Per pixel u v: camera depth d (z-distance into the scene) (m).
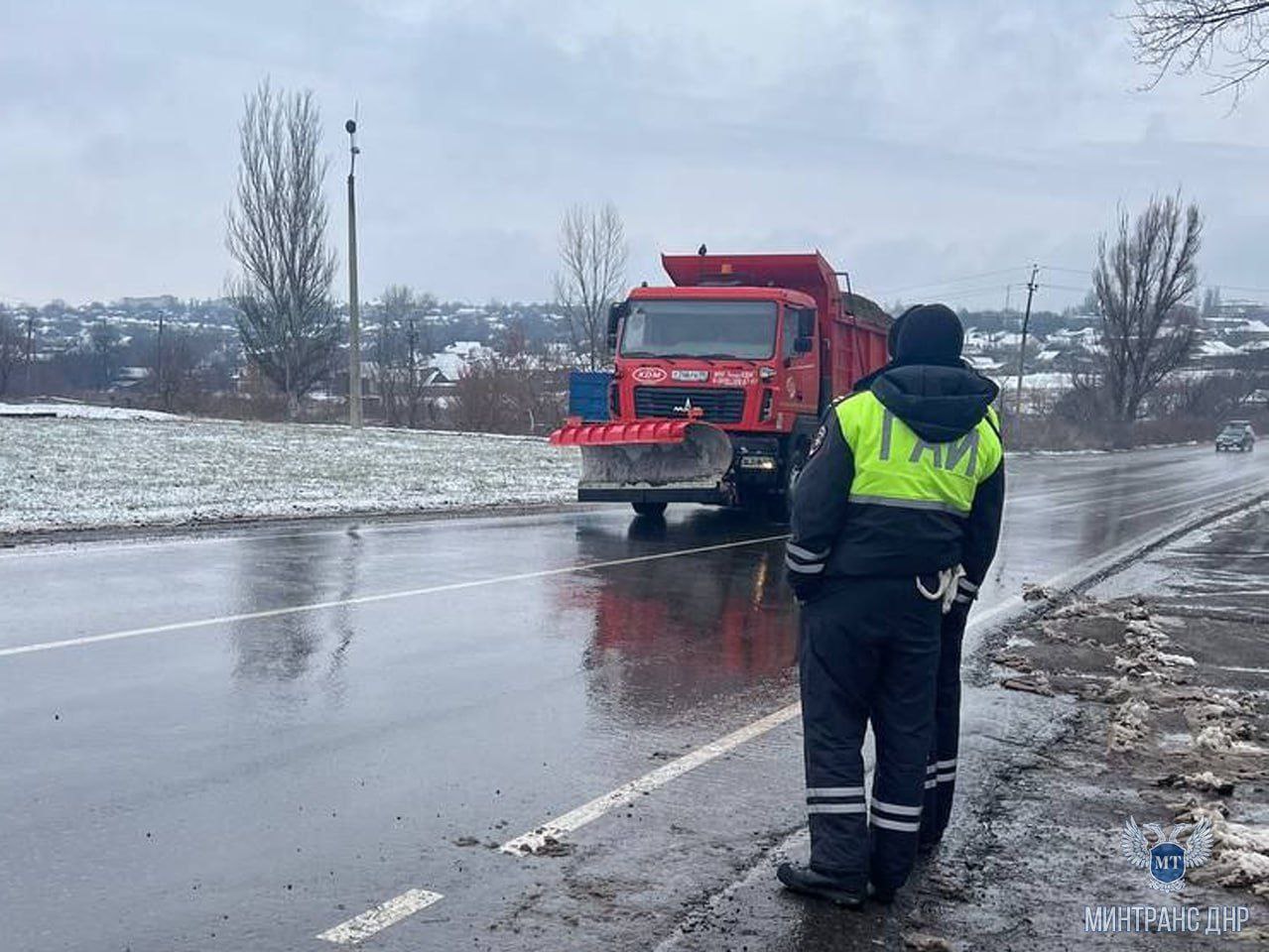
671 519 17.78
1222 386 101.19
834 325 18.69
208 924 4.01
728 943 4.01
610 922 4.13
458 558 12.57
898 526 4.34
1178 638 9.42
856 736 4.47
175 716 6.36
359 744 6.01
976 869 4.75
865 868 4.37
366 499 18.28
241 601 9.59
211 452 25.20
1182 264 63.84
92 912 4.06
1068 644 9.18
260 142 46.47
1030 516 21.23
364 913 4.12
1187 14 12.43
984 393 4.52
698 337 16.41
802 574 4.45
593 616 9.62
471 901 4.26
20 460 20.97
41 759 5.61
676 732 6.44
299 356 47.53
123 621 8.66
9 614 8.80
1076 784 5.82
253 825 4.90
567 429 16.02
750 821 5.14
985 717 7.04
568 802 5.29
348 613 9.27
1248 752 6.37
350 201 34.56
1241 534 18.30
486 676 7.47
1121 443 65.12
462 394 46.59
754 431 16.17
